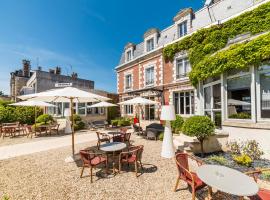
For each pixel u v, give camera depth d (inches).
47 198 170.1
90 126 697.6
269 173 205.8
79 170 243.8
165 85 661.3
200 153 304.0
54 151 350.3
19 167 256.7
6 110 695.1
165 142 298.2
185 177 171.3
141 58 775.1
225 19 461.7
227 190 120.8
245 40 309.9
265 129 269.3
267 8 371.9
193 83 456.8
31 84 1220.5
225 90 337.4
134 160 228.4
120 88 927.7
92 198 169.0
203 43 506.6
